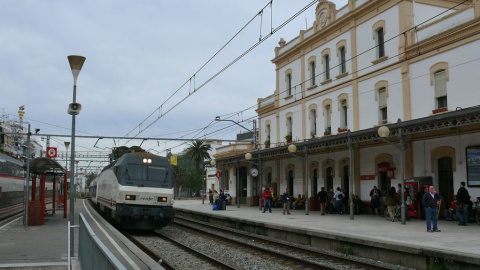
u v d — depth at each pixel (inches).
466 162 695.7
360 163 939.3
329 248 556.7
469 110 578.2
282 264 453.7
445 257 388.8
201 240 663.1
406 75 822.5
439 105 762.8
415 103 803.4
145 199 682.2
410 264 432.1
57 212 1080.2
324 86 1074.1
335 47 1035.9
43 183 799.7
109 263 176.1
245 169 1505.9
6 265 359.3
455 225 636.7
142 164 700.0
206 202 1820.9
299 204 1114.1
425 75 784.3
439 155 745.6
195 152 2266.2
